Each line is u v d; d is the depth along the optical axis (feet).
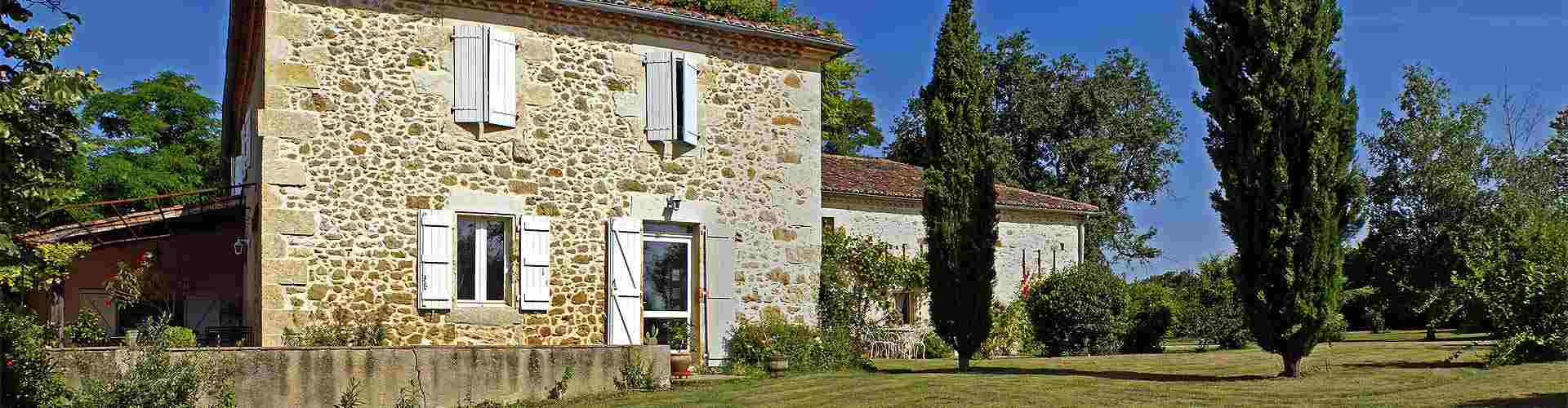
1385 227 106.63
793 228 53.01
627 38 49.03
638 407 37.17
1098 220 120.88
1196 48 42.96
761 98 52.54
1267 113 40.98
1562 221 54.03
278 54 42.80
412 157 44.65
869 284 66.64
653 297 49.49
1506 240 53.26
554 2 46.68
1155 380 42.24
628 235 48.26
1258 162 41.47
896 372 49.39
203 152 104.42
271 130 42.50
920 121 132.98
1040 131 123.34
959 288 51.93
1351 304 123.03
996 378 43.42
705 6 54.95
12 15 30.42
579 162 47.60
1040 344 78.69
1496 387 37.06
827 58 54.80
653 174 49.19
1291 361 42.55
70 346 40.73
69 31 30.60
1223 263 88.74
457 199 45.24
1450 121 106.42
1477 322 51.13
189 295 61.98
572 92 47.67
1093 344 77.82
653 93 49.32
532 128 46.78
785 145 53.11
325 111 43.45
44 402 32.40
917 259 70.38
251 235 50.39
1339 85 41.73
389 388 38.55
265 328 41.91
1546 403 32.01
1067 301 78.07
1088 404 34.58
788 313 52.65
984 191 52.80
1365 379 41.27
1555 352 46.83
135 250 62.80
